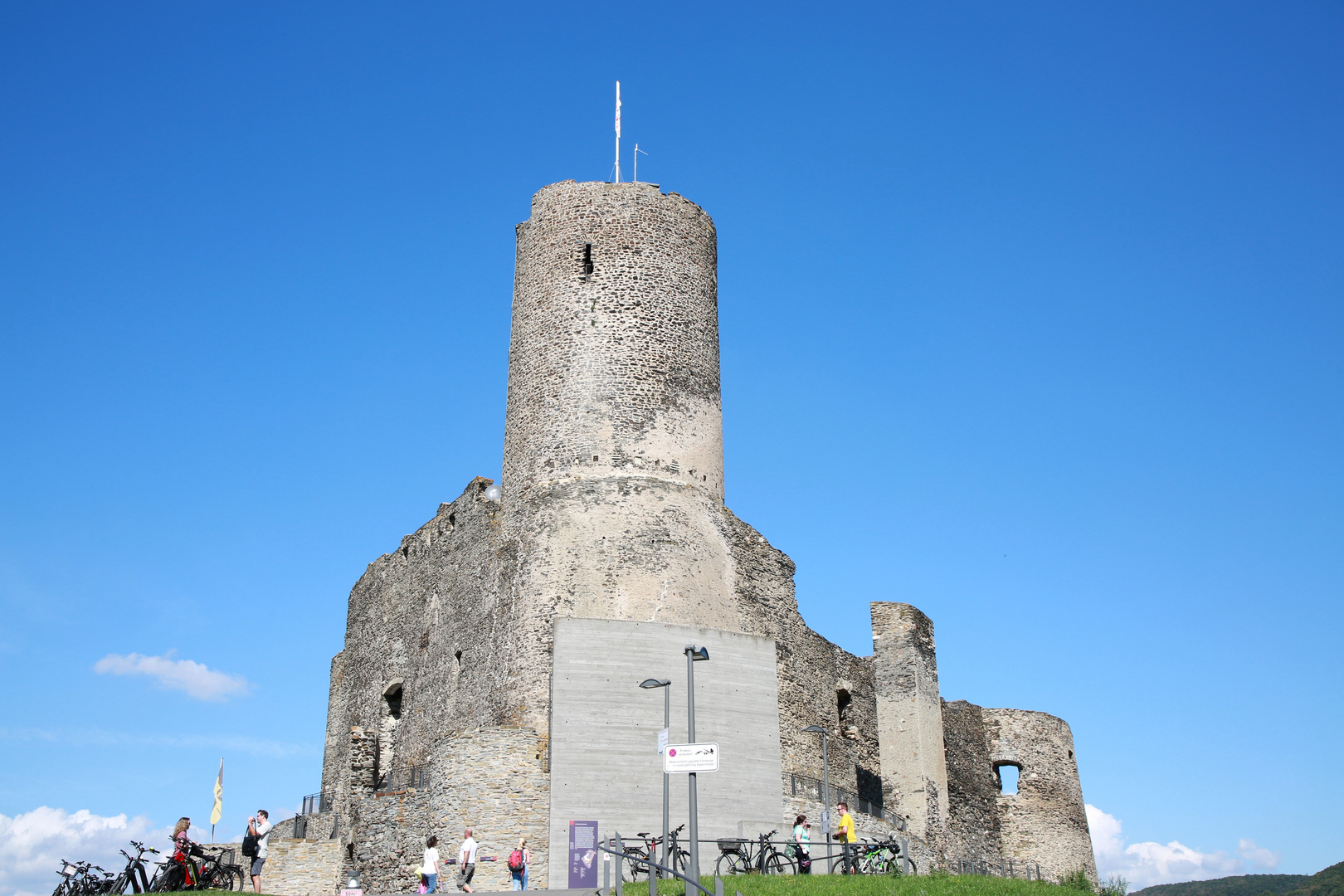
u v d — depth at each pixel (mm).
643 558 31141
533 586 30875
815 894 21266
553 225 35188
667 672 29734
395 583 41750
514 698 29875
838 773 36906
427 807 28797
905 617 41000
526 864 27109
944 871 32438
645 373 33312
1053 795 44969
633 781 28500
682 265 35000
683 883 22016
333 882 32969
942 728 41562
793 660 35500
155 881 23938
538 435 33031
